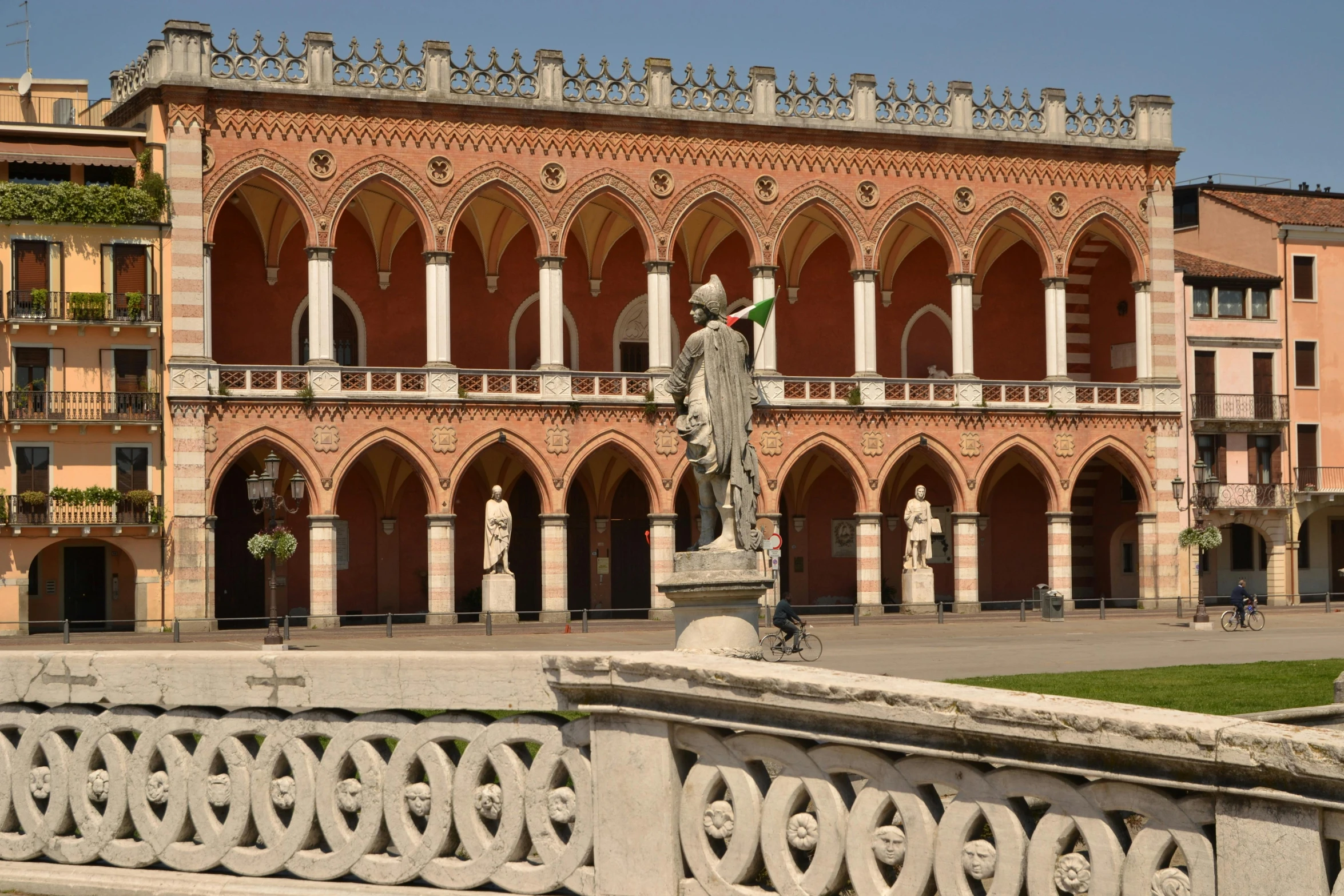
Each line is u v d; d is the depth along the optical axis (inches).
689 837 386.6
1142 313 2925.7
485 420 2573.8
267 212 2635.3
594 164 2632.9
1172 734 312.3
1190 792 318.0
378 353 2755.9
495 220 2760.8
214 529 2487.7
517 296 2839.6
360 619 2755.9
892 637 2192.4
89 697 459.5
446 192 2556.6
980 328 3110.2
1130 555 3105.3
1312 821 297.6
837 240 3036.4
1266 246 3110.2
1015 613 2822.3
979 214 2834.6
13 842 471.2
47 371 2373.3
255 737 451.5
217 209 2437.3
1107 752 323.9
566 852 401.1
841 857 364.2
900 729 353.1
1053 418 2861.7
